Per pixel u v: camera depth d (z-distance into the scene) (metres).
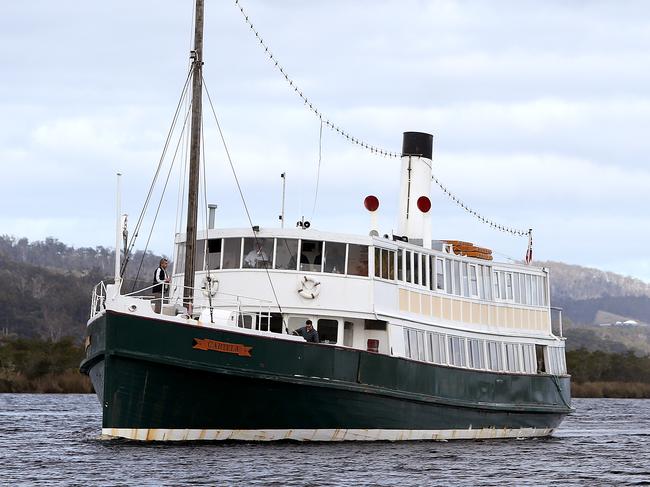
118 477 97.56
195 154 119.06
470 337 139.00
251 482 96.19
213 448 111.50
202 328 108.00
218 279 122.88
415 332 129.00
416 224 148.12
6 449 123.31
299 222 127.69
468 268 141.12
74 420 175.75
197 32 120.19
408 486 98.94
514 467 115.25
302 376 113.06
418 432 127.56
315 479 98.88
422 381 125.69
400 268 128.50
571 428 192.75
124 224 111.50
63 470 103.38
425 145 150.00
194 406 110.00
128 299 106.62
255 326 119.50
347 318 123.06
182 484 94.81
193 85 119.75
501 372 141.38
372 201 131.75
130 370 106.50
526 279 152.12
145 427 109.19
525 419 147.25
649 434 175.50
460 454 122.00
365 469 105.69
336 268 122.31
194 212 118.31
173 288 126.12
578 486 104.50
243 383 110.31
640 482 108.19
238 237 123.06
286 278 121.38
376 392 119.19
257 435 114.88
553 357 155.50
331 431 118.69
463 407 133.12
